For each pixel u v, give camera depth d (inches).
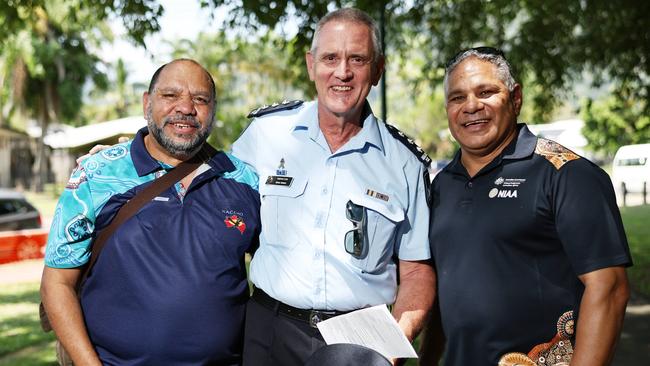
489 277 101.6
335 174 115.9
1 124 1574.8
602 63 518.9
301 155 118.3
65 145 931.3
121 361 105.3
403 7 438.3
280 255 114.6
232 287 109.7
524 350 99.9
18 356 244.8
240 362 115.0
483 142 104.6
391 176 117.2
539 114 556.7
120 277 105.0
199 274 105.9
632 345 244.2
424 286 115.5
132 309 104.4
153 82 110.7
